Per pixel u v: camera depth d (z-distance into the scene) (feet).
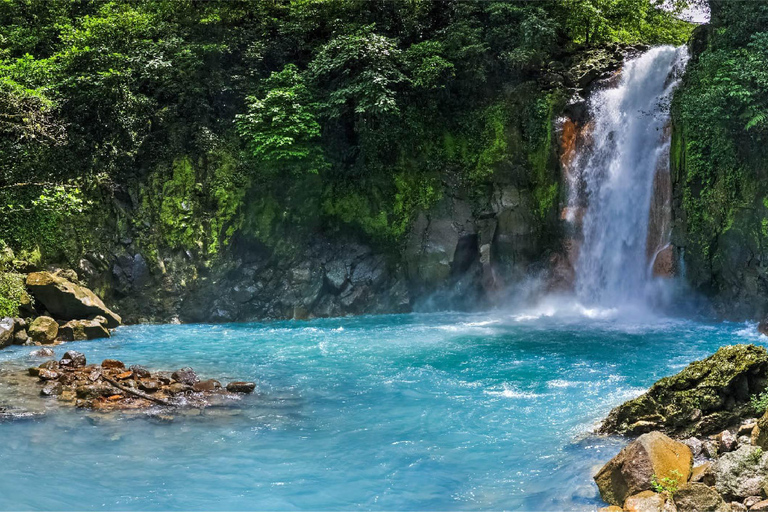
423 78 74.90
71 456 26.73
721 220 61.57
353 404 34.96
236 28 82.28
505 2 80.64
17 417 31.48
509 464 26.23
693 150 63.57
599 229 73.51
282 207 74.28
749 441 23.84
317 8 82.33
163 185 72.49
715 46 63.67
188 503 22.61
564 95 76.13
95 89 70.69
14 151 65.46
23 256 62.08
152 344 54.39
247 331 61.98
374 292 75.05
